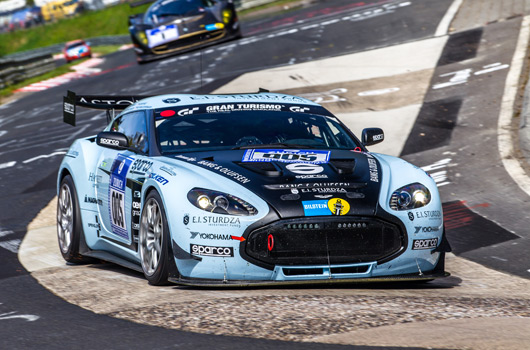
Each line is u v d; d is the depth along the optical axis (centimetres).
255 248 1622
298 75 5850
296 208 1625
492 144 3750
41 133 5212
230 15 7319
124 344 1227
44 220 3000
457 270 2067
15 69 9506
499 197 2927
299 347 1152
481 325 1278
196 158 1831
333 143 2034
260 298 1517
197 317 1374
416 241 1703
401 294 1647
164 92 6038
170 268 1691
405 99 4828
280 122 2069
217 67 6719
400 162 1905
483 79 5069
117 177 2019
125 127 2200
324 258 1634
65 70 10075
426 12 8012
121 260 2033
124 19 17975
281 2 13950
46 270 2164
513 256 2198
